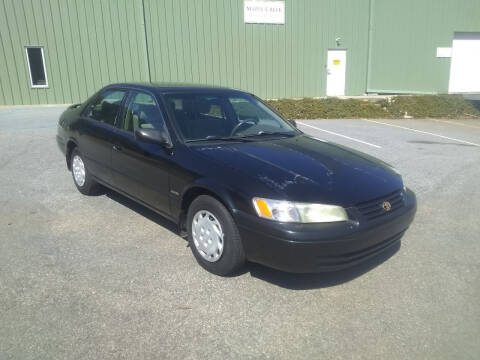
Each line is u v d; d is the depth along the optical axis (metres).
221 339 2.77
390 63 19.84
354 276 3.65
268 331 2.87
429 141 10.38
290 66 18.25
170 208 3.99
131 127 4.55
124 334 2.79
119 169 4.64
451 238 4.50
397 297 3.33
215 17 16.56
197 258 3.73
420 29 19.89
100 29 15.03
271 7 17.34
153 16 15.69
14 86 14.48
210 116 4.36
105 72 15.40
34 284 3.36
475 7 20.25
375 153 8.73
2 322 2.87
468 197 5.93
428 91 20.77
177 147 3.91
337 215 3.17
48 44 14.57
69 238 4.22
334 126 12.45
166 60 16.20
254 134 4.39
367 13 18.95
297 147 4.13
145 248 4.04
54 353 2.59
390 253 4.11
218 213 3.43
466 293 3.41
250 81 17.69
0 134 9.42
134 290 3.31
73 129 5.54
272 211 3.12
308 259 3.10
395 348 2.74
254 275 3.59
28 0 14.07
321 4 18.14
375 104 15.35
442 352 2.70
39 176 6.40
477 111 16.02
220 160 3.62
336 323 2.98
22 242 4.11
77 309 3.04
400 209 3.60
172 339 2.76
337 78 19.22
